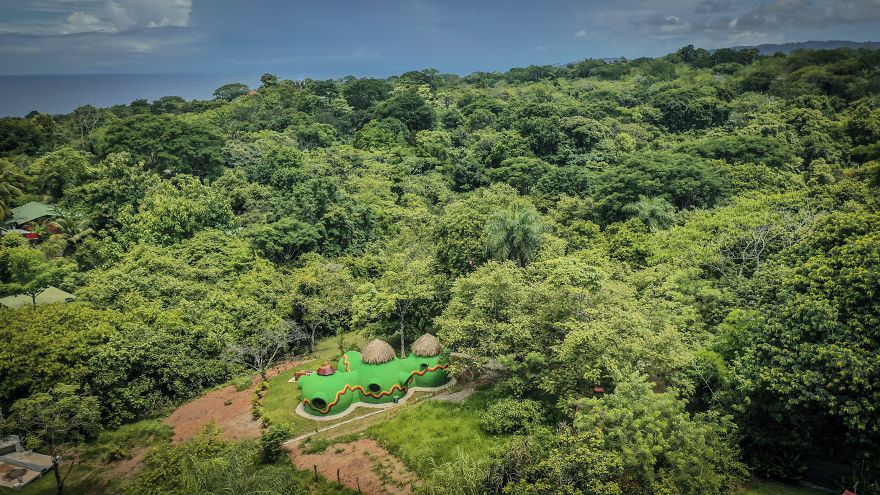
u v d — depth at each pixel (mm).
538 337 31156
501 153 82875
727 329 28672
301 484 26219
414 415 31484
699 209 52969
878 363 22078
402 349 41000
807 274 27281
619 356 27203
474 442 28016
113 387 34094
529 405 29000
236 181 65875
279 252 52750
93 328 34812
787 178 58281
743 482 24859
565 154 82312
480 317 33969
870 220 27875
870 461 23109
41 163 68750
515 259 42312
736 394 26250
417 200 69062
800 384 23688
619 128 91500
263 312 43125
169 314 39188
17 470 28422
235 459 23281
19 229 56062
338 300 45438
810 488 24375
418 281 41844
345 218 55625
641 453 21672
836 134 73375
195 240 49938
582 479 21000
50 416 27953
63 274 47562
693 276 36156
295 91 128375
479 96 123688
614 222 54750
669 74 142250
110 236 54875
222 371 39656
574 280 32531
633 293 34219
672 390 25453
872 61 105562
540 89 139250
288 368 41438
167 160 67188
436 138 90812
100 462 29969
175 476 23203
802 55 119625
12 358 30641
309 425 32250
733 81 117750
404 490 25516
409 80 160125
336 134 98312
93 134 90938
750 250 38656
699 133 88938
